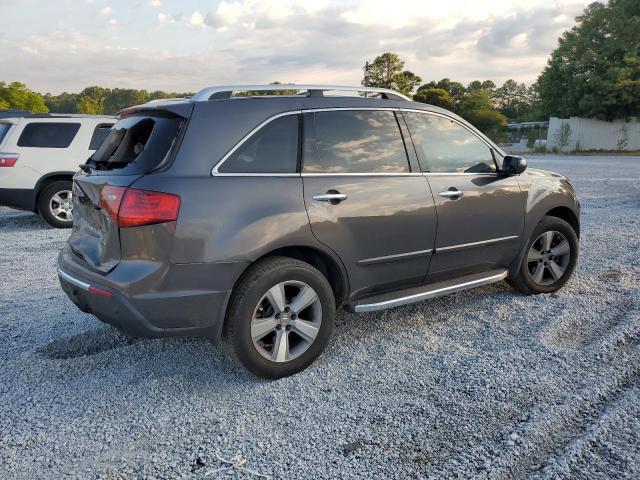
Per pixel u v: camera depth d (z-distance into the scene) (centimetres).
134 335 319
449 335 413
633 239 733
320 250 351
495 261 456
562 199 495
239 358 332
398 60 4866
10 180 866
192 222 307
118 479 254
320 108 367
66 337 421
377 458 265
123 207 305
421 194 394
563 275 504
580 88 3219
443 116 432
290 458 267
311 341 355
